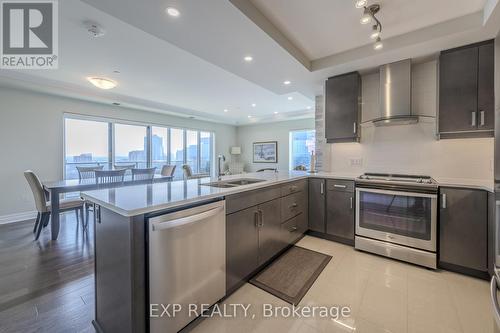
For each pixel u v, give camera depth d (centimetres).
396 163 288
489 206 195
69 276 209
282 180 248
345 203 279
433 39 212
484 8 185
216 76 375
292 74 299
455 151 252
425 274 212
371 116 303
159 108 574
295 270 219
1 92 379
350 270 219
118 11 163
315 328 146
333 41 241
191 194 158
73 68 334
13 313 159
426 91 266
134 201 133
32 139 411
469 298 175
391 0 177
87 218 337
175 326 134
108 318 135
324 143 349
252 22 181
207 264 154
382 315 157
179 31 192
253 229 202
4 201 383
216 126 808
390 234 241
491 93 211
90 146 505
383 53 241
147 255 121
